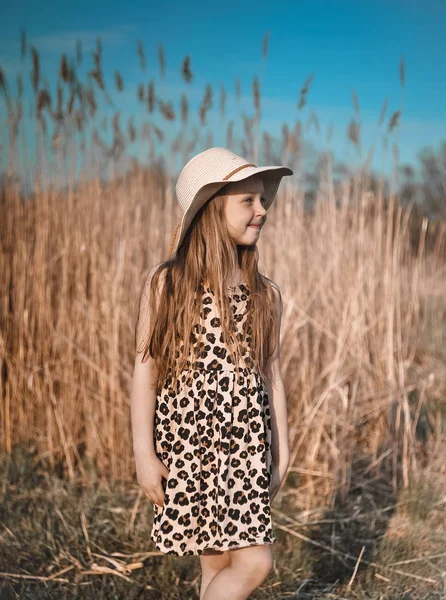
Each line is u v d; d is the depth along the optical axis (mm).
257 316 1919
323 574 2605
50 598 2361
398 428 3699
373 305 4090
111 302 3746
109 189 4199
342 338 3725
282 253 4094
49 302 3881
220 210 1893
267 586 2465
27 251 3924
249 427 1832
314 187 4352
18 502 3113
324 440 3648
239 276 1952
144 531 2848
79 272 3902
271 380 2000
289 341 3838
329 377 3760
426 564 2643
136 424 1883
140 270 4047
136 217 4094
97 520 2916
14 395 3775
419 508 3113
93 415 3670
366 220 4238
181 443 1816
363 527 2967
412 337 4801
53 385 3832
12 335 3877
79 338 3773
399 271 4016
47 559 2643
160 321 1879
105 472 3498
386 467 3582
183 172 1955
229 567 1851
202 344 1850
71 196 4027
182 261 1929
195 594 2439
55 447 3668
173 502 1794
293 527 2945
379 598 2396
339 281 4125
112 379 3572
